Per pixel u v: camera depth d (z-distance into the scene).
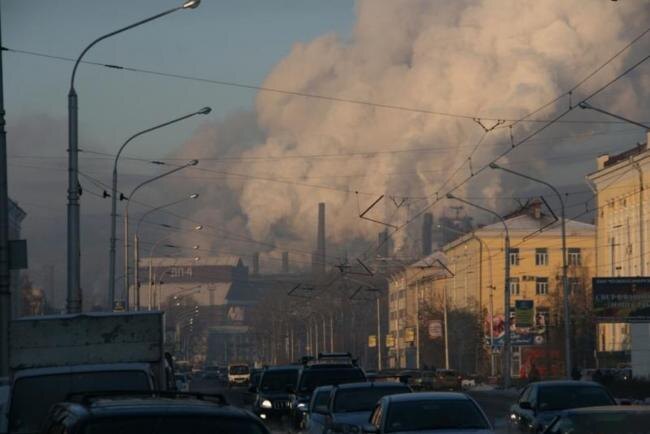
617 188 146.25
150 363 34.72
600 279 115.81
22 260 43.88
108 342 34.59
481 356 171.62
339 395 41.75
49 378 28.42
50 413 17.44
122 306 102.19
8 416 27.97
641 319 115.19
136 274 115.44
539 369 149.25
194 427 14.53
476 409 30.06
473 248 190.38
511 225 188.25
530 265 188.25
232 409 15.16
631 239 141.12
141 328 34.78
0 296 43.12
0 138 43.66
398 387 42.28
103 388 28.47
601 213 152.50
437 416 29.64
